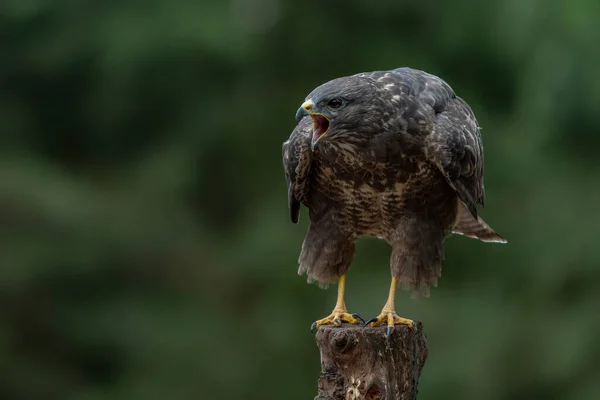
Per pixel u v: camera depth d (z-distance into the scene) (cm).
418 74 837
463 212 932
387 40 1788
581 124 1426
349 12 1800
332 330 738
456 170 802
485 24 1753
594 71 1392
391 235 836
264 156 1791
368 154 799
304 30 1798
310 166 834
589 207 1466
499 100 1788
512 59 1683
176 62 1723
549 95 1422
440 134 798
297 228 1705
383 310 775
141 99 1761
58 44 1767
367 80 801
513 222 1545
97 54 1741
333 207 845
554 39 1427
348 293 1639
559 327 1418
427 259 827
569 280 1436
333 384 736
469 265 1648
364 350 732
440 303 1597
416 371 749
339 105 787
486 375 1468
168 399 1644
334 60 1803
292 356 1659
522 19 1472
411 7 1783
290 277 1683
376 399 728
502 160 1600
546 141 1468
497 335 1492
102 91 1761
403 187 815
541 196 1512
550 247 1480
